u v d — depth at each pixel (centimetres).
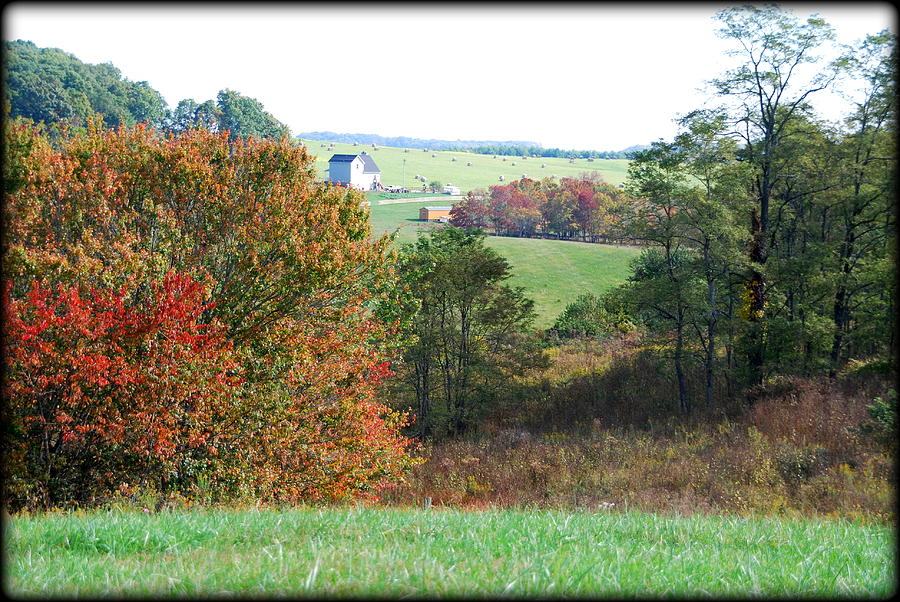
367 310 2173
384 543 735
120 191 1803
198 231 1891
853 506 1800
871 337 3008
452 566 605
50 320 1337
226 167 1978
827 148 3269
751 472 2178
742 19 3111
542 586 552
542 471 2422
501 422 3469
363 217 2245
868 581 646
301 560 629
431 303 3384
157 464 1507
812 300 3353
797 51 3102
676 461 2439
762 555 762
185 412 1520
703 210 3155
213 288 1817
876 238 3212
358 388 2009
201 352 1508
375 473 1981
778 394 3144
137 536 738
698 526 934
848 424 2486
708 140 3156
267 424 1714
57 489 1402
